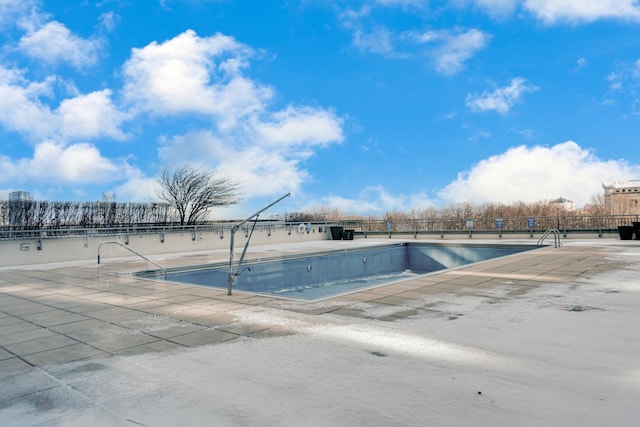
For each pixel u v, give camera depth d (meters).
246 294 7.78
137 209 26.16
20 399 3.25
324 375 3.62
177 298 7.50
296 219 33.62
